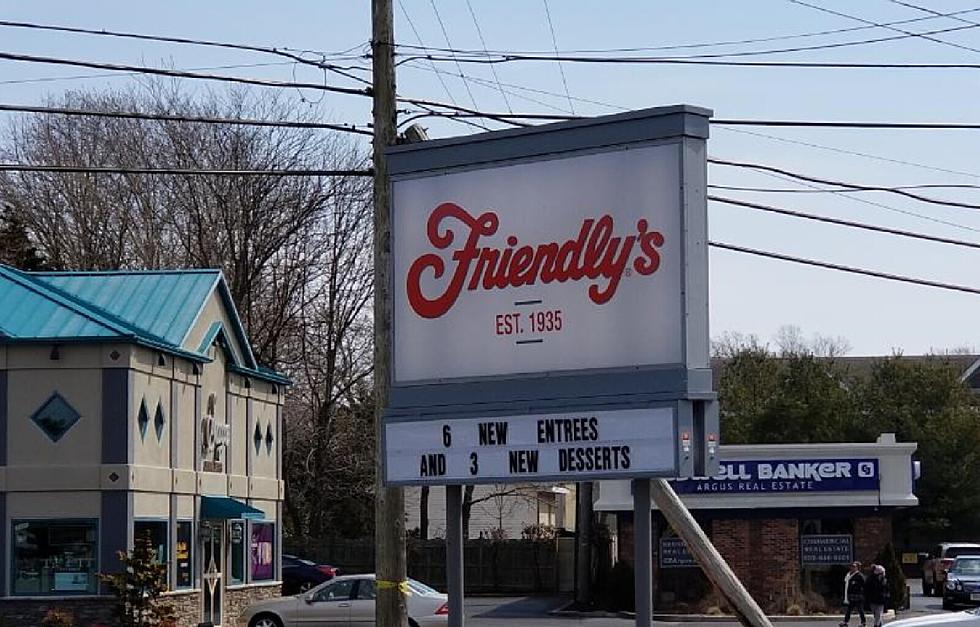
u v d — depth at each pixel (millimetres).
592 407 17141
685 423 16641
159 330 33562
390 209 18781
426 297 18484
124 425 30359
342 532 67125
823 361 84375
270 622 32938
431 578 60875
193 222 60469
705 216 17031
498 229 18047
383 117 20359
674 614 43656
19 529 30391
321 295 61938
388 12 20578
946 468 75250
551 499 82000
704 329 16922
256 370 39125
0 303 31547
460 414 18047
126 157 60781
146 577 28734
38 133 61344
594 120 17422
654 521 45656
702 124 17031
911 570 73812
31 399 30625
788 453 45219
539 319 17672
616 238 17203
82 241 60969
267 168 60062
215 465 35875
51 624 29078
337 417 62500
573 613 45812
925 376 78125
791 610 43750
